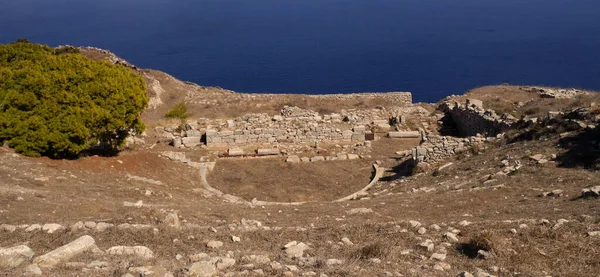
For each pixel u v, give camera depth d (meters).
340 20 180.62
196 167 31.00
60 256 11.34
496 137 28.67
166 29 172.25
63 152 25.59
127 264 10.96
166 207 19.64
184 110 53.94
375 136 38.88
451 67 110.25
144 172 27.05
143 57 131.50
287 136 36.78
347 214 18.62
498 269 11.34
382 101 60.69
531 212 16.02
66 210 17.50
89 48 65.31
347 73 110.94
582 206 15.72
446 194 20.20
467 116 38.31
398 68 112.81
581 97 38.19
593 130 23.03
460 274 10.49
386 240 13.89
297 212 20.00
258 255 12.16
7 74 26.27
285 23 179.50
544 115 31.44
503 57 114.94
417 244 13.16
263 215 19.16
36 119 24.42
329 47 139.38
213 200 25.22
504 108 40.03
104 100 26.53
